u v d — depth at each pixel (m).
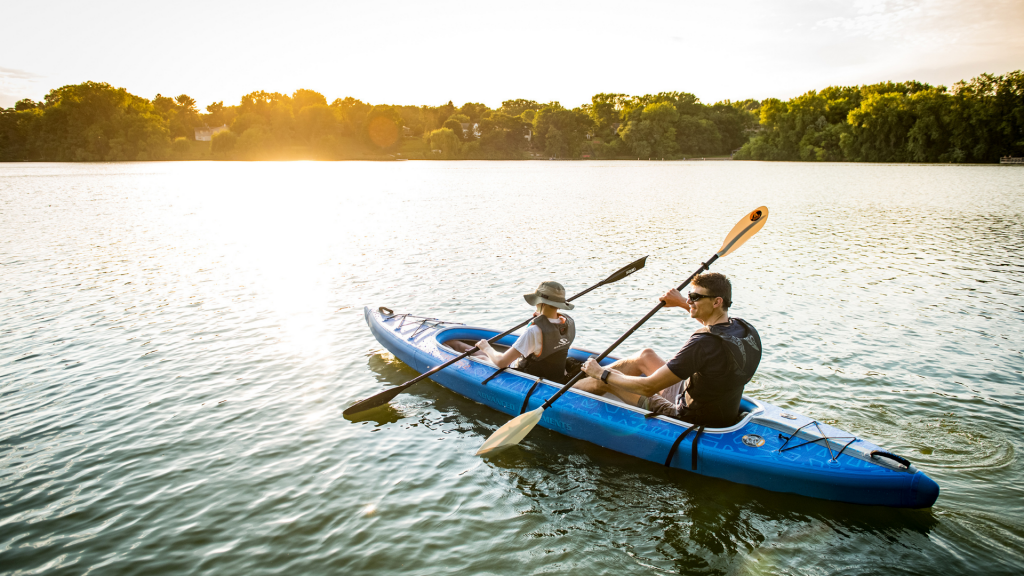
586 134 129.25
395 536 3.66
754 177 47.16
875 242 14.30
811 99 90.56
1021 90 64.81
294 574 3.33
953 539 3.60
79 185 37.25
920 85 87.06
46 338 7.27
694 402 4.45
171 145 104.31
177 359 6.62
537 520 3.84
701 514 3.91
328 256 12.52
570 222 18.36
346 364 6.54
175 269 11.26
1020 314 8.16
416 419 5.32
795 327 7.63
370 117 121.94
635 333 7.46
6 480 4.26
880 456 3.95
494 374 5.57
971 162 68.81
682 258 12.30
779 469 4.03
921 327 7.61
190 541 3.62
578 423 4.87
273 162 104.38
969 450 4.55
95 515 3.87
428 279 10.34
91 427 5.05
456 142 124.00
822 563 3.44
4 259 12.21
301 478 4.31
